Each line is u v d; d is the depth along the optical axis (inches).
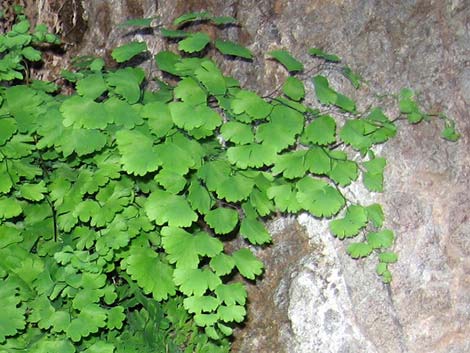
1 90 9.2
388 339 11.4
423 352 11.3
